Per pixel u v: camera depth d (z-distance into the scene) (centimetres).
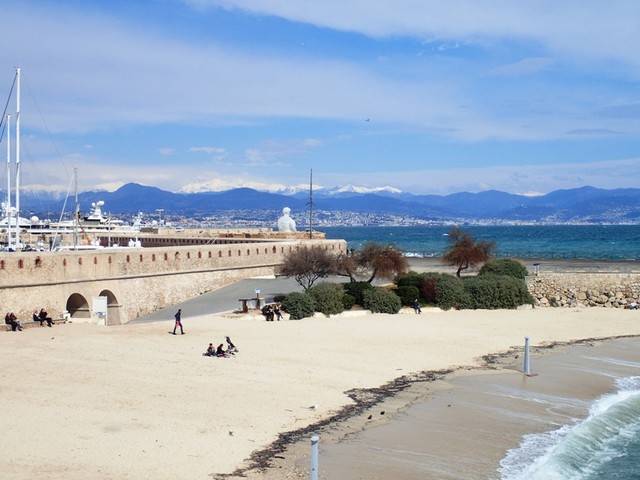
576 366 4641
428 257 12725
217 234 12338
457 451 2828
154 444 2631
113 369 3716
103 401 3127
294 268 6950
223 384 3559
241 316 5819
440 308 6788
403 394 3666
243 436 2808
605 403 3750
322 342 4844
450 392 3772
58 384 3356
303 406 3297
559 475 2639
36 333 4725
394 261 7356
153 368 3794
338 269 7169
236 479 2364
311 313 6041
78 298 5775
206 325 5397
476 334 5550
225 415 3058
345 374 3984
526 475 2602
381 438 2925
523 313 6819
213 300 6825
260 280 7994
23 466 2333
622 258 12744
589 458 2875
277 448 2703
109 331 4978
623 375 4431
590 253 15250
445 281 7019
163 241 11350
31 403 3028
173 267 6881
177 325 4956
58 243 10588
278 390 3531
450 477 2536
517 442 2998
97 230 13550
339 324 5672
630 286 7738
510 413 3444
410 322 5972
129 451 2539
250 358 4209
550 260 11638
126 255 6247
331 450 2731
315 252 7238
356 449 2764
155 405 3122
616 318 6688
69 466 2359
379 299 6481
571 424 3322
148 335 4816
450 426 3162
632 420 3472
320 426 3023
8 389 3228
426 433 3036
